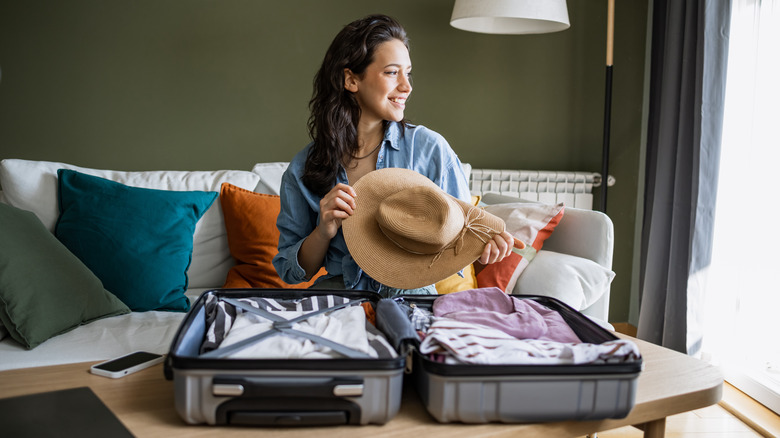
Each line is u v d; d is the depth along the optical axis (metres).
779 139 2.47
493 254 1.30
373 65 1.41
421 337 0.97
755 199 2.56
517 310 1.13
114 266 2.14
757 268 2.58
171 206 2.30
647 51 3.37
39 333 1.62
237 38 3.06
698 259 2.59
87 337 1.69
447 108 3.33
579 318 1.09
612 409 0.87
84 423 0.84
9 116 2.86
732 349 2.68
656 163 3.13
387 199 1.32
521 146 3.43
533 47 3.37
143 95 2.99
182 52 3.01
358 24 1.43
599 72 3.44
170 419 0.89
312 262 1.47
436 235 1.23
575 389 0.86
